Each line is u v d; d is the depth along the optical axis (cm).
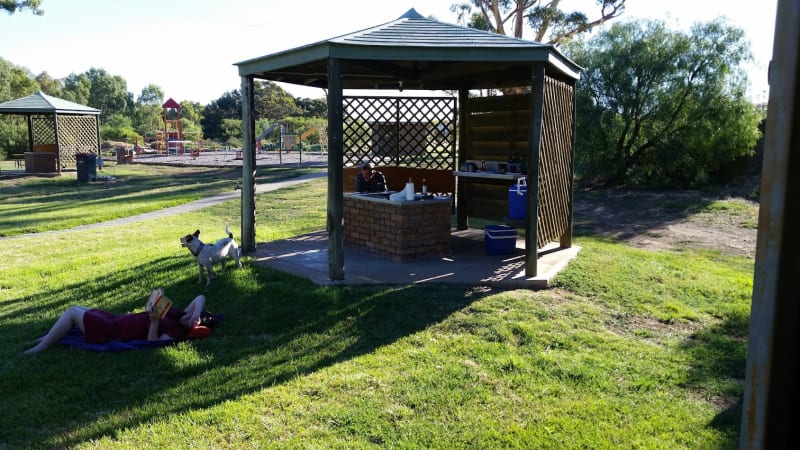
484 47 664
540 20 2689
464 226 1077
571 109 874
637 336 560
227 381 455
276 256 833
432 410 408
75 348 524
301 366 481
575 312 612
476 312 599
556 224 842
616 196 1694
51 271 830
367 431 381
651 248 1060
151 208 1516
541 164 738
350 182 1077
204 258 688
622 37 1780
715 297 684
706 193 1639
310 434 378
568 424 389
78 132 3006
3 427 389
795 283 148
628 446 364
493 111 979
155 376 469
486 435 375
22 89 5344
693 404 421
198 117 8019
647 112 1745
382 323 573
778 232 144
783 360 149
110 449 361
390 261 802
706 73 1678
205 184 2156
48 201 1781
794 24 139
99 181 2389
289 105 7000
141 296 674
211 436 376
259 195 1733
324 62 823
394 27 768
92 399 430
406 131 1104
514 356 496
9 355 517
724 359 501
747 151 1694
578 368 475
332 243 685
